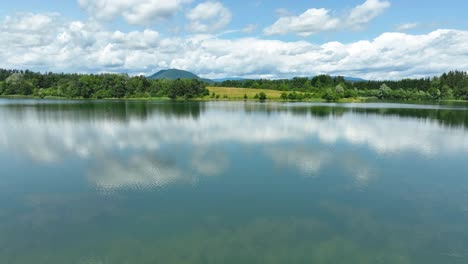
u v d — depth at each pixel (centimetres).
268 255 1512
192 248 1564
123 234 1695
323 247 1586
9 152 3472
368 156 3347
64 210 1991
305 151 3541
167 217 1889
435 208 2056
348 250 1562
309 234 1708
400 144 3994
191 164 2981
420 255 1530
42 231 1730
